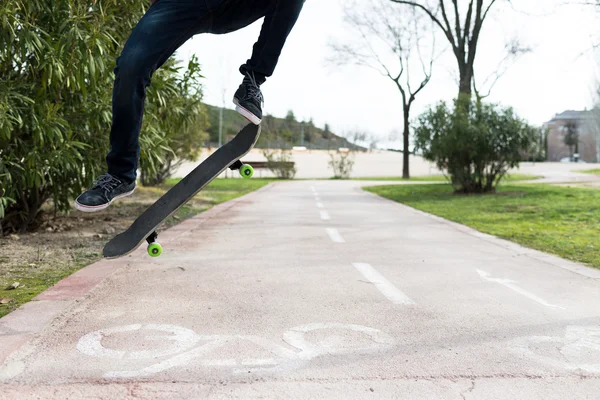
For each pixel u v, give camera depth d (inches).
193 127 805.9
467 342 135.5
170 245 288.7
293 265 235.9
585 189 779.4
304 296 181.0
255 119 104.3
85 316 153.9
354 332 142.5
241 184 1071.0
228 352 125.8
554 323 153.3
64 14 261.3
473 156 730.8
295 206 550.9
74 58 251.9
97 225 379.6
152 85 319.3
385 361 121.3
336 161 1536.7
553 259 260.4
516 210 509.0
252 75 103.9
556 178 1205.1
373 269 229.5
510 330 146.1
